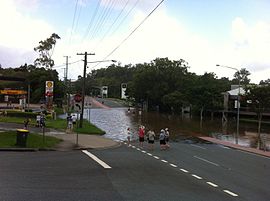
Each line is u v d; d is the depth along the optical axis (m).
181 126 74.00
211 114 107.81
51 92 49.12
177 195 13.59
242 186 16.98
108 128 61.69
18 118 57.38
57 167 19.05
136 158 25.61
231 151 36.91
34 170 17.69
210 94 102.06
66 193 12.96
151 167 21.27
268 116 98.38
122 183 15.42
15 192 12.73
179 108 129.38
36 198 11.98
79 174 17.22
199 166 23.52
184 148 36.72
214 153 33.66
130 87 153.50
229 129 72.69
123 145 36.38
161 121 85.69
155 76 137.25
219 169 22.78
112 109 135.75
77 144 31.67
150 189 14.44
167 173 19.25
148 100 145.00
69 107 93.62
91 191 13.50
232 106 107.88
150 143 35.34
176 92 126.69
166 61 138.12
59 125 51.94
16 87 118.81
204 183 16.98
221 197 13.95
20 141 26.89
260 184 17.91
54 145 30.00
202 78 118.25
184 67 138.88
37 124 47.47
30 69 135.88
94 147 31.80
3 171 16.95
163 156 28.19
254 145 46.62
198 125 79.31
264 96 75.81
